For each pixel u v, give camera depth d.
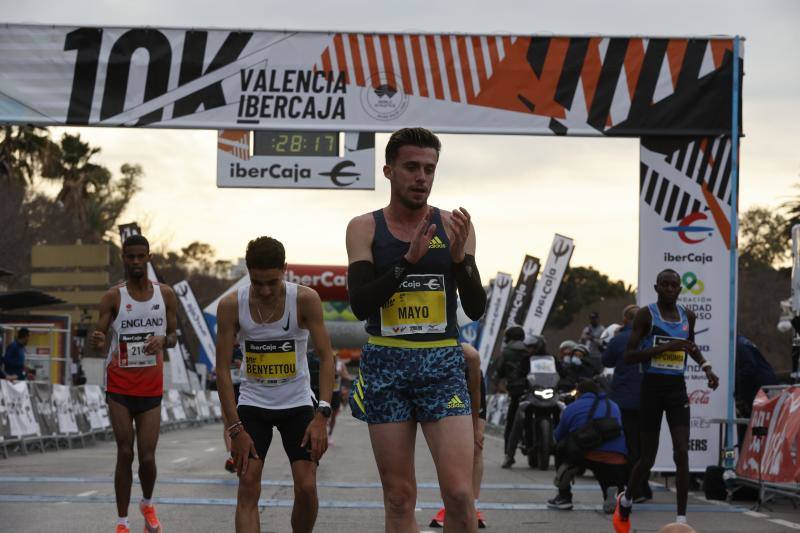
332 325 54.47
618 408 17.23
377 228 8.30
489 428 48.97
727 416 20.88
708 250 21.67
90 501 16.28
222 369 10.16
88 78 21.66
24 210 71.88
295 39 21.75
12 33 21.62
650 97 21.75
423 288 8.15
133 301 12.91
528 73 21.81
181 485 19.33
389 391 8.11
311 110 21.72
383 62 21.73
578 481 22.48
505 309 47.38
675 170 21.78
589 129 21.77
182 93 21.66
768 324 83.25
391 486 8.13
